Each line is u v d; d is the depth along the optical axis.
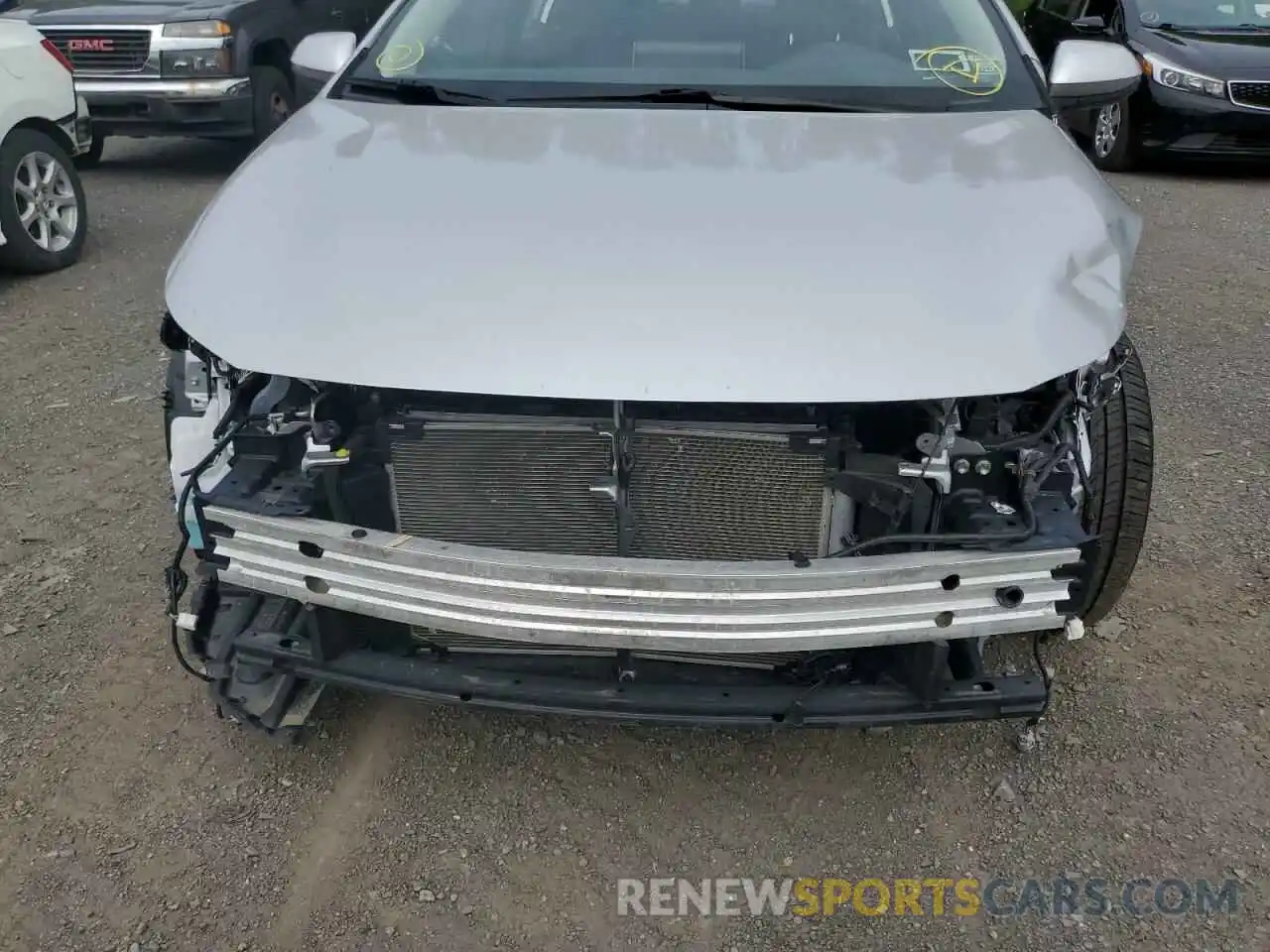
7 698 2.55
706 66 2.74
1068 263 2.00
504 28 2.90
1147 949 2.00
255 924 2.04
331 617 2.07
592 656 2.17
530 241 1.97
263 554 2.00
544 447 1.96
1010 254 1.98
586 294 1.85
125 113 6.95
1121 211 2.36
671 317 1.81
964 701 2.00
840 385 1.75
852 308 1.83
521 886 2.13
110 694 2.57
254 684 2.27
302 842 2.21
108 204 6.84
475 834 2.24
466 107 2.64
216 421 2.16
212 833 2.22
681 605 1.82
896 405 1.97
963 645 2.14
